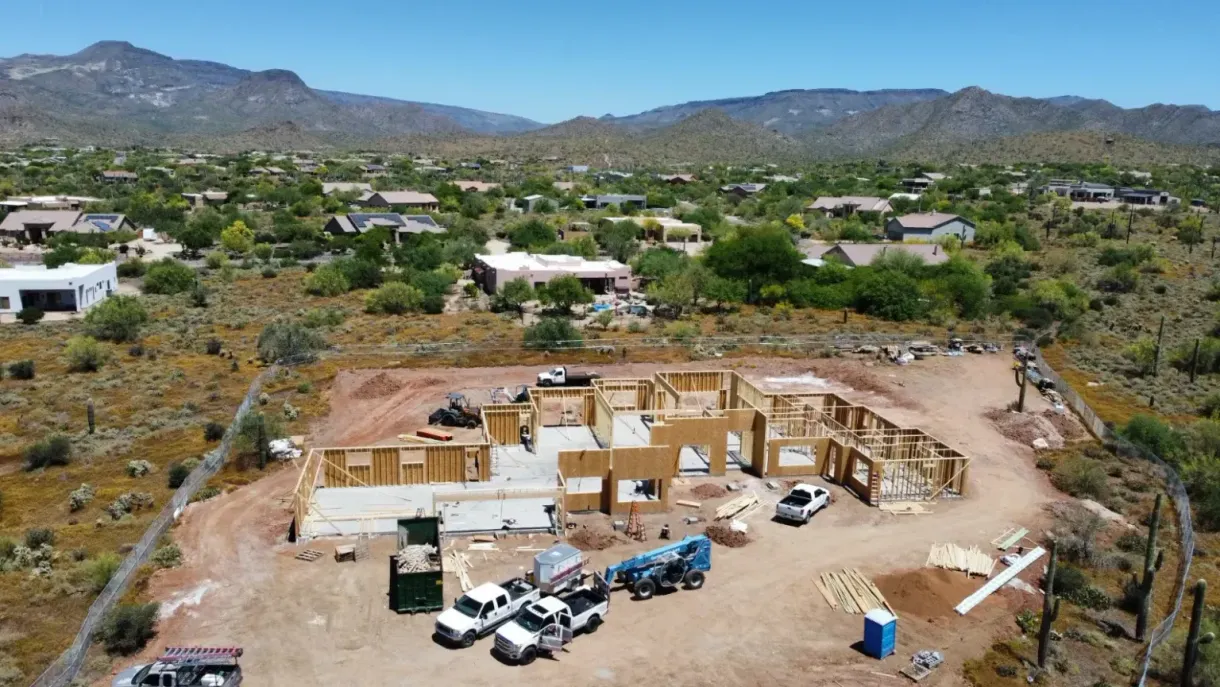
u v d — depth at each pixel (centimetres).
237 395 5450
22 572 3203
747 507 4019
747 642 2925
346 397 5525
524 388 5397
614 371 6272
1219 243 12406
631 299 8975
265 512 3816
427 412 5272
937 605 3173
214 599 3089
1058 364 6712
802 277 9238
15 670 2578
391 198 16575
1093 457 4738
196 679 2472
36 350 6494
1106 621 3083
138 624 2775
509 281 8425
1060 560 3553
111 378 5731
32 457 4259
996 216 14288
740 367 6444
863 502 4122
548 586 3080
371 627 2945
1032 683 2716
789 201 16138
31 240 12306
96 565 3155
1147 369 6556
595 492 3938
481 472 4191
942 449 4369
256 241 12519
